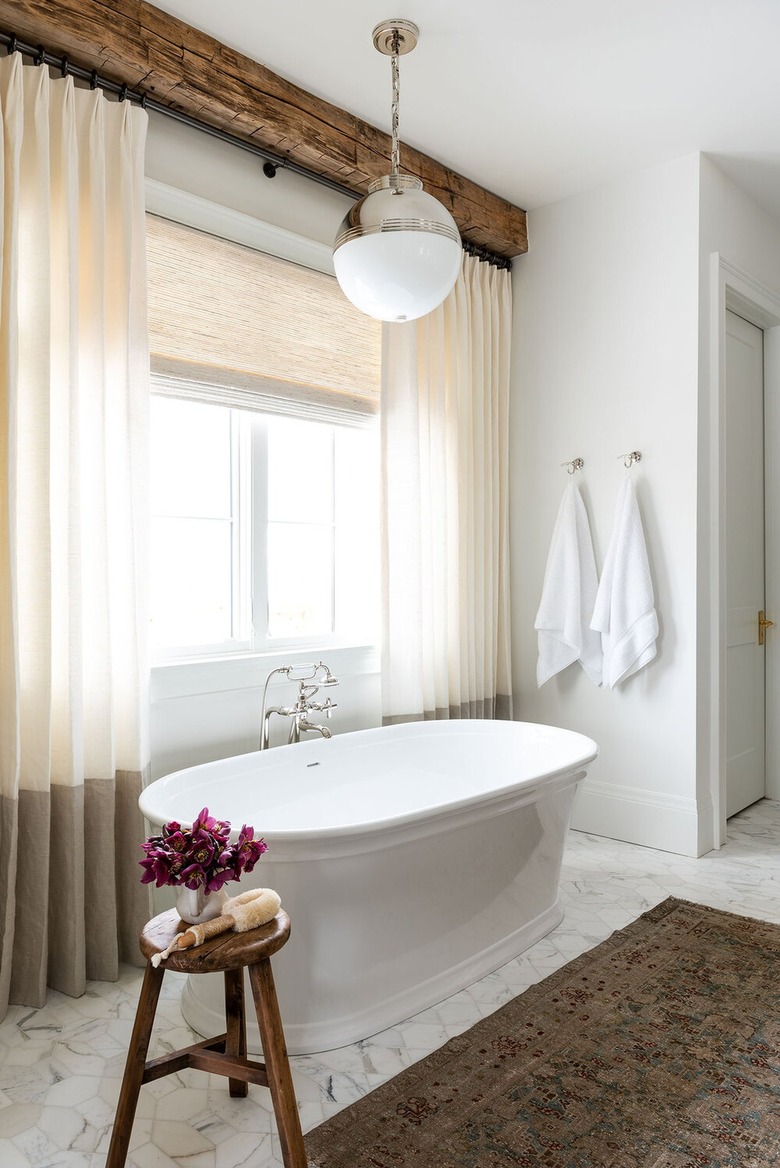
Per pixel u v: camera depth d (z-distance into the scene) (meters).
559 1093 1.75
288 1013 1.93
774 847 3.38
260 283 2.86
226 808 2.40
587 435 3.59
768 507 4.09
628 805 3.45
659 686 3.36
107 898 2.28
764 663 4.12
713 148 3.19
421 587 3.29
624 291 3.46
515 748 2.98
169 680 2.62
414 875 2.04
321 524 3.32
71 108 2.22
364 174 2.99
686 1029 2.00
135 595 2.35
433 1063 1.86
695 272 3.23
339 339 3.15
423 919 2.11
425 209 2.18
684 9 2.35
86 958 2.29
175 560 3.07
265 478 3.04
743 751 3.93
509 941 2.39
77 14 2.16
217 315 2.72
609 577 3.42
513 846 2.34
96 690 2.28
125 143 2.35
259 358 2.86
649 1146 1.58
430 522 3.37
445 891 2.15
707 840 3.31
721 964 2.34
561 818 2.52
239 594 3.00
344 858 1.87
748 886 2.95
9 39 2.13
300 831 1.80
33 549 2.15
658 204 3.34
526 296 3.82
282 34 2.47
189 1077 1.84
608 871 3.10
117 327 2.35
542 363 3.76
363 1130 1.63
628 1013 2.07
